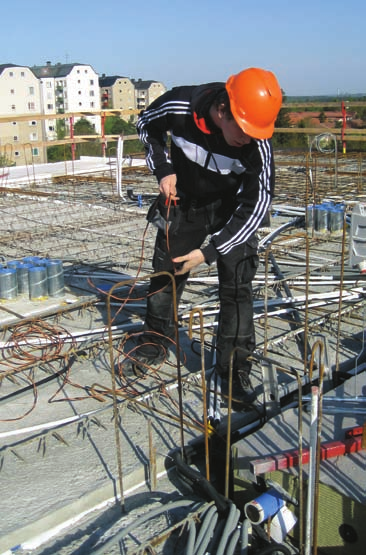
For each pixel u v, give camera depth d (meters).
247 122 2.78
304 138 15.92
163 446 3.04
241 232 3.08
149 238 7.39
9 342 4.34
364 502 2.31
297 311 4.84
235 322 3.44
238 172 3.17
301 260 6.39
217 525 2.45
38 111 59.41
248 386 3.52
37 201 9.81
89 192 10.54
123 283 2.51
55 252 6.79
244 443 2.80
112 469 2.89
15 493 2.72
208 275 5.91
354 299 5.09
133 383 3.76
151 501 2.76
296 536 2.52
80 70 74.75
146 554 2.37
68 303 5.09
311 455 2.21
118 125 47.53
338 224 7.41
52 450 3.05
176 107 3.09
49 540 2.55
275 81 2.83
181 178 3.35
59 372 3.91
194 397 3.55
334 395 3.24
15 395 3.64
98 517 2.68
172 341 3.88
